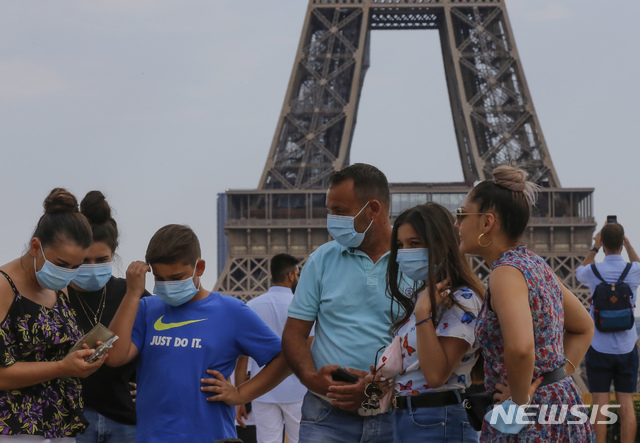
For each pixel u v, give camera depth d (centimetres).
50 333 1099
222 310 1197
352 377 1162
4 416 1056
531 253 997
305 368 1196
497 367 979
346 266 1255
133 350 1177
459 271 1091
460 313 1065
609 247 2031
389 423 1212
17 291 1080
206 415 1158
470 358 1102
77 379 1149
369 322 1223
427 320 1053
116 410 1337
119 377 1336
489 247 1020
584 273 2061
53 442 1106
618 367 2025
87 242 1085
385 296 1225
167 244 1127
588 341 1070
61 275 1079
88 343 1077
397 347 1131
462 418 1107
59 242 1062
